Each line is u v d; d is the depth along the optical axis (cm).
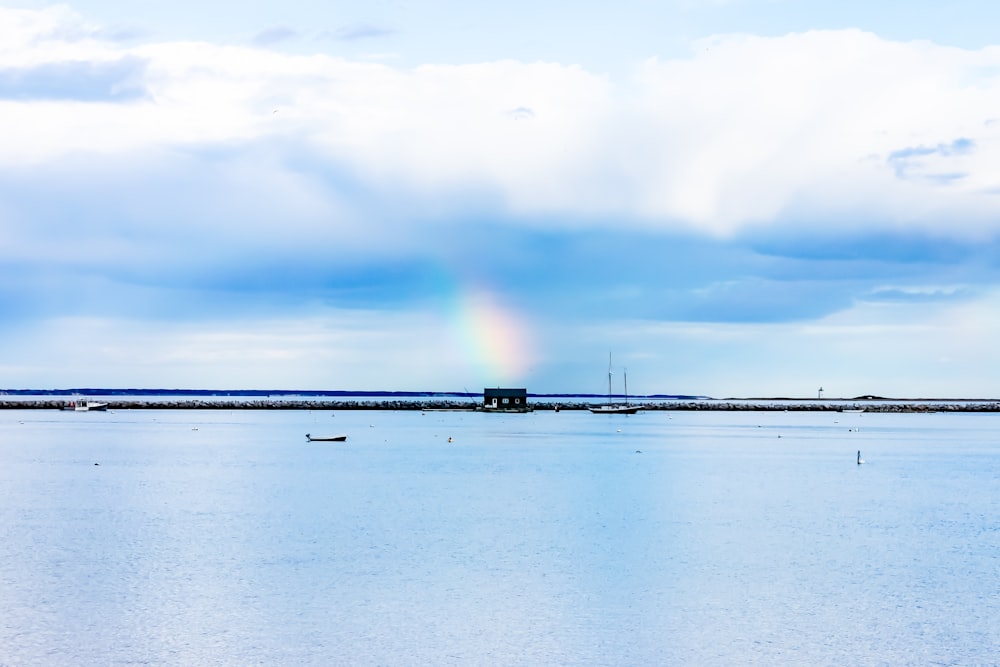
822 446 15650
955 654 3466
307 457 12244
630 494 7994
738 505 7294
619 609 4009
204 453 13000
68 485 8662
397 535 5719
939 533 5928
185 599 4138
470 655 3434
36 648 3481
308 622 3803
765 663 3375
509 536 5694
